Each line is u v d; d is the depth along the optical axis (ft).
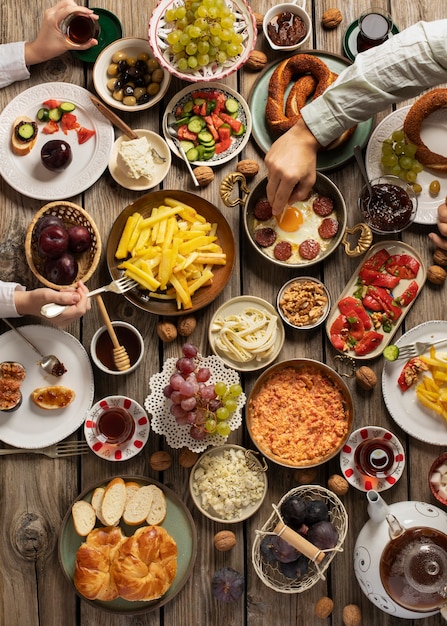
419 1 8.25
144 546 7.28
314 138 7.22
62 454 7.78
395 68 6.95
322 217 7.92
